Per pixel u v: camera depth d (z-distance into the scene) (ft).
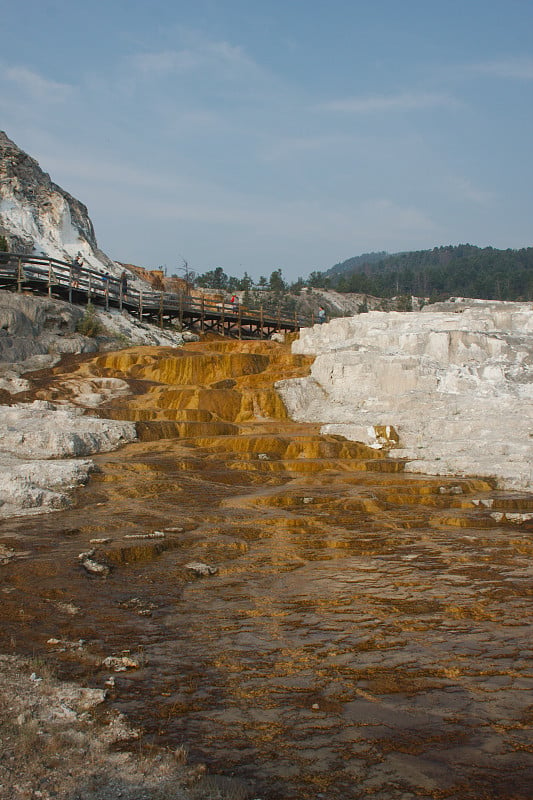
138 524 40.75
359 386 81.66
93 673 21.59
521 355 81.56
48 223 163.73
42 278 118.62
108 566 32.73
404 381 77.05
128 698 20.06
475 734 18.53
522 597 29.48
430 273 616.80
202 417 77.05
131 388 84.58
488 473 54.75
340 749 17.62
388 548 37.32
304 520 42.14
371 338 89.04
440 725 18.95
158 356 96.68
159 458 59.31
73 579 30.76
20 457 57.67
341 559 35.22
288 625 26.13
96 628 25.46
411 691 20.95
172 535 38.52
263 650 23.79
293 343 102.63
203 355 92.94
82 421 66.49
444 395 73.36
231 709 19.58
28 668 21.63
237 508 45.50
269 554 35.91
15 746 16.70
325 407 80.33
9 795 14.66
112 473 54.44
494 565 34.24
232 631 25.45
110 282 133.80
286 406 81.15
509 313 92.58
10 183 159.02
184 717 19.03
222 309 135.03
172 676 21.59
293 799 15.46
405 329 90.17
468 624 26.40
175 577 31.83
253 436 66.49
